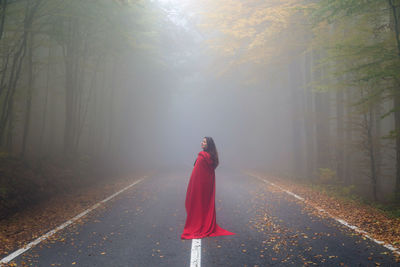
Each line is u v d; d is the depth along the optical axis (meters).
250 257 4.68
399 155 10.65
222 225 6.58
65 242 5.41
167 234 5.96
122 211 7.98
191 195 6.20
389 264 4.25
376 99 11.12
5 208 7.74
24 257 4.67
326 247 5.02
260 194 10.45
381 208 8.77
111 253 4.89
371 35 10.70
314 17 9.48
